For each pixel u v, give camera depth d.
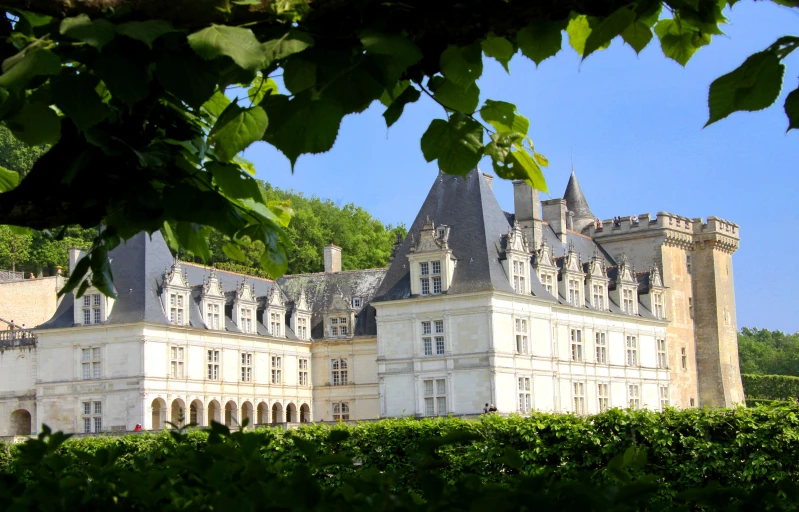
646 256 95.94
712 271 99.94
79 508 4.61
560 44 5.53
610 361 79.88
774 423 20.38
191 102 5.05
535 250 74.50
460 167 5.78
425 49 5.46
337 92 4.94
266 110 5.04
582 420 22.91
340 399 83.62
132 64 5.01
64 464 5.51
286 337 82.38
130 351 68.31
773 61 4.75
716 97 4.94
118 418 68.06
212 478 4.71
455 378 65.06
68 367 70.25
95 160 5.90
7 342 73.50
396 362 67.31
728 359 101.50
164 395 69.25
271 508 4.13
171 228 7.27
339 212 144.25
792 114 4.87
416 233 69.44
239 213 6.74
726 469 20.88
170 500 5.02
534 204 80.31
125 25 4.75
